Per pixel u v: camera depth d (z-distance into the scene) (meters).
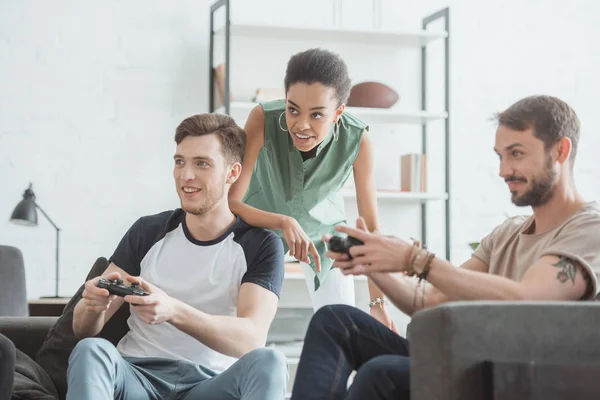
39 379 2.20
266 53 4.48
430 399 1.47
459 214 4.66
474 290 1.66
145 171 4.34
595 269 1.67
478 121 4.69
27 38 4.25
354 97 4.36
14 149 4.22
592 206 1.76
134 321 2.17
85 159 4.29
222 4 4.25
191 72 4.40
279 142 2.68
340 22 4.57
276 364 1.90
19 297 3.31
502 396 1.44
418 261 1.69
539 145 1.75
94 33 4.31
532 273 1.68
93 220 4.29
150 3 4.37
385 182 4.61
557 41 4.77
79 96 4.29
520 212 4.70
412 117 4.45
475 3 4.71
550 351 1.51
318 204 2.91
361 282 4.29
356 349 1.76
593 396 1.46
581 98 4.78
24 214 3.94
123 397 2.00
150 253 2.19
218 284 2.14
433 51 4.68
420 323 1.49
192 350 2.10
